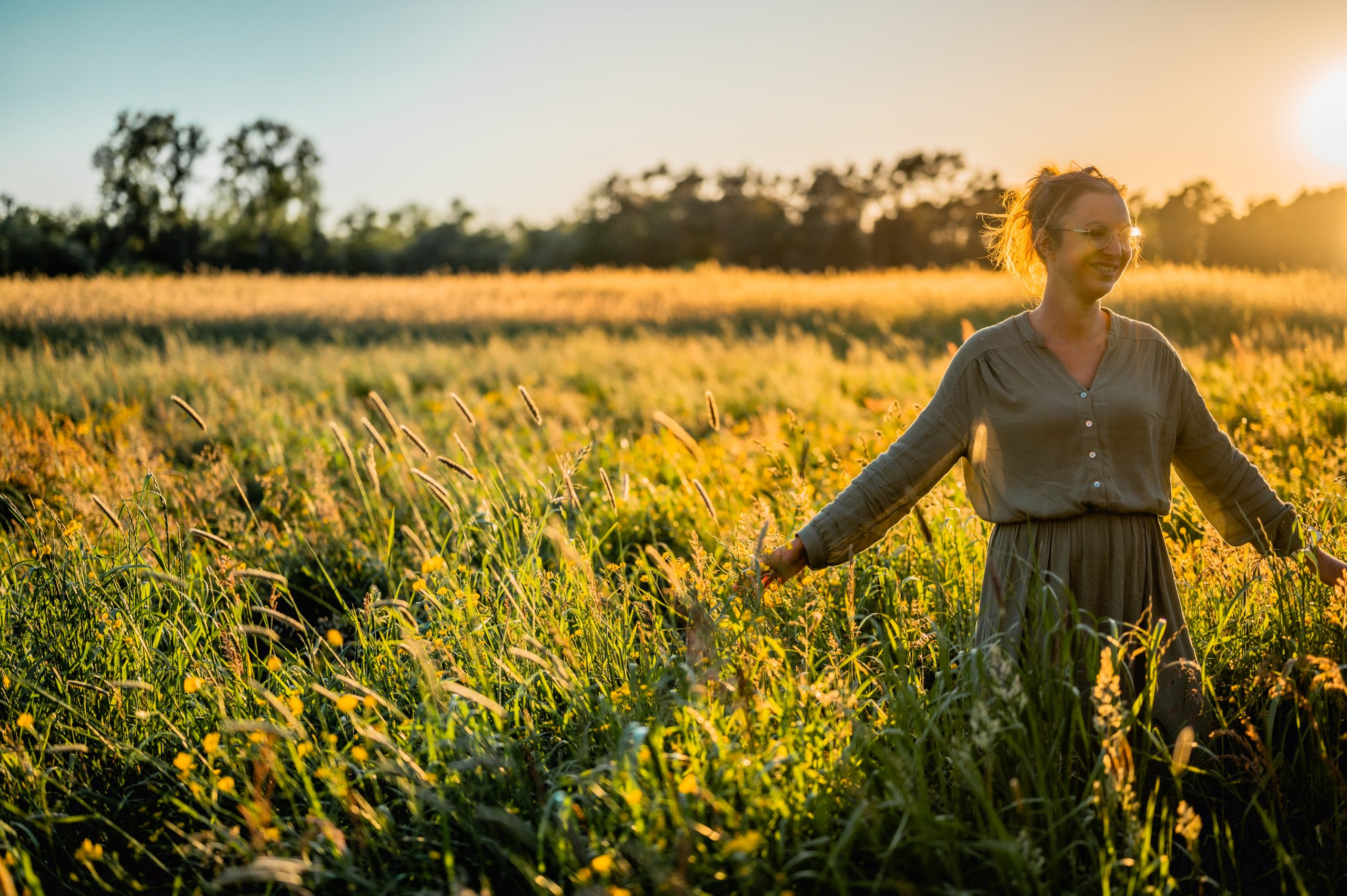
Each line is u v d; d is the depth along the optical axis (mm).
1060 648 2223
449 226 90312
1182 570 3141
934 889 1824
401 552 4457
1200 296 14656
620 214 89938
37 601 3088
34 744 2742
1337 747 2322
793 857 1976
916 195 81750
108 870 2359
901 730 2164
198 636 3029
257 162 76438
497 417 8820
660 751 2068
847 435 7145
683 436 2908
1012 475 2389
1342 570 2611
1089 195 2311
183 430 7688
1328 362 7621
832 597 3002
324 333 19234
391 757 2406
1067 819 2051
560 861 1955
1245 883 2166
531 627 2836
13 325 17500
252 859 2084
